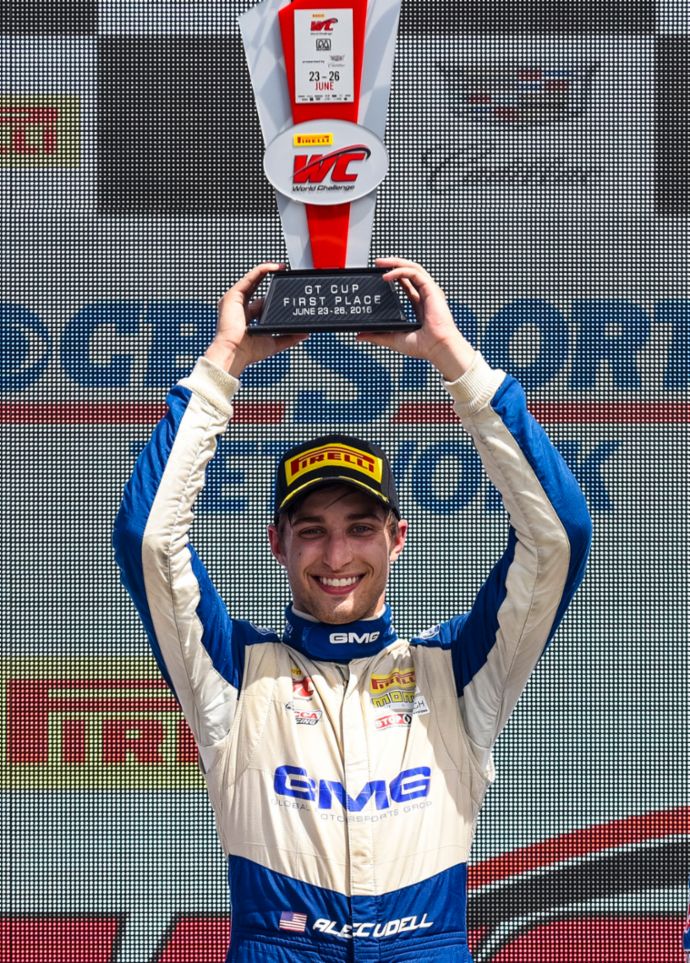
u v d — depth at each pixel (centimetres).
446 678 847
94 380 1451
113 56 1468
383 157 876
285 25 883
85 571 1430
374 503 837
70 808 1390
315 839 782
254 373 1435
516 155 1460
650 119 1462
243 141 1467
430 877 787
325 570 834
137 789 1395
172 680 820
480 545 1424
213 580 1410
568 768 1399
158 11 1470
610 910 1383
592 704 1405
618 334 1455
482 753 838
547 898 1384
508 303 1457
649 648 1412
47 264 1460
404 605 1420
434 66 1460
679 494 1434
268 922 777
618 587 1420
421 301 850
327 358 1441
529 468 805
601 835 1391
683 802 1395
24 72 1462
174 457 806
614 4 1466
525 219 1458
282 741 810
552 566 801
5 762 1400
